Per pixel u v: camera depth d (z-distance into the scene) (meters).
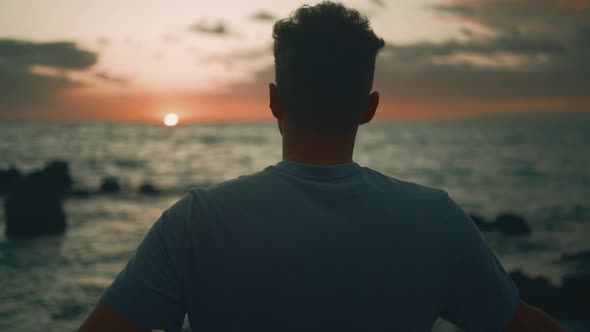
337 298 1.12
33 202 15.51
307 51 1.18
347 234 1.14
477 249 1.21
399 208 1.19
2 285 9.77
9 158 52.69
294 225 1.14
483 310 1.21
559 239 15.77
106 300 1.11
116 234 15.91
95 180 35.00
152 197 26.78
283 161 1.25
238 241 1.12
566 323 7.63
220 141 95.12
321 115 1.20
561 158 55.72
